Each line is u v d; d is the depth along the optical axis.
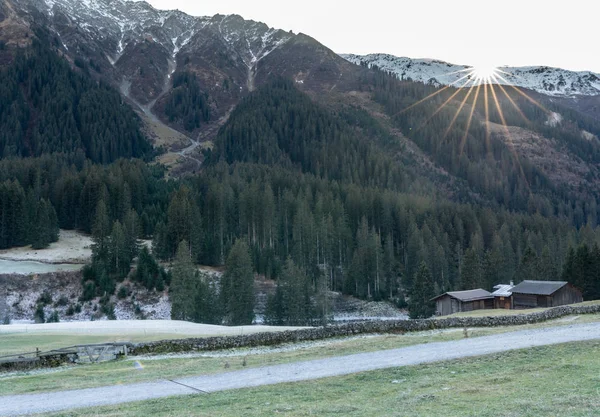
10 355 41.16
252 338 45.91
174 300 99.38
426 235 141.75
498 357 33.62
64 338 53.66
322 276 115.38
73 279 118.25
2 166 187.50
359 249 135.12
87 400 28.30
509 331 47.16
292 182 185.88
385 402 23.73
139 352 43.69
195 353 43.91
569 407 20.38
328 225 140.62
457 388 25.56
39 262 130.00
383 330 49.62
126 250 124.62
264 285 129.88
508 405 21.38
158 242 134.25
